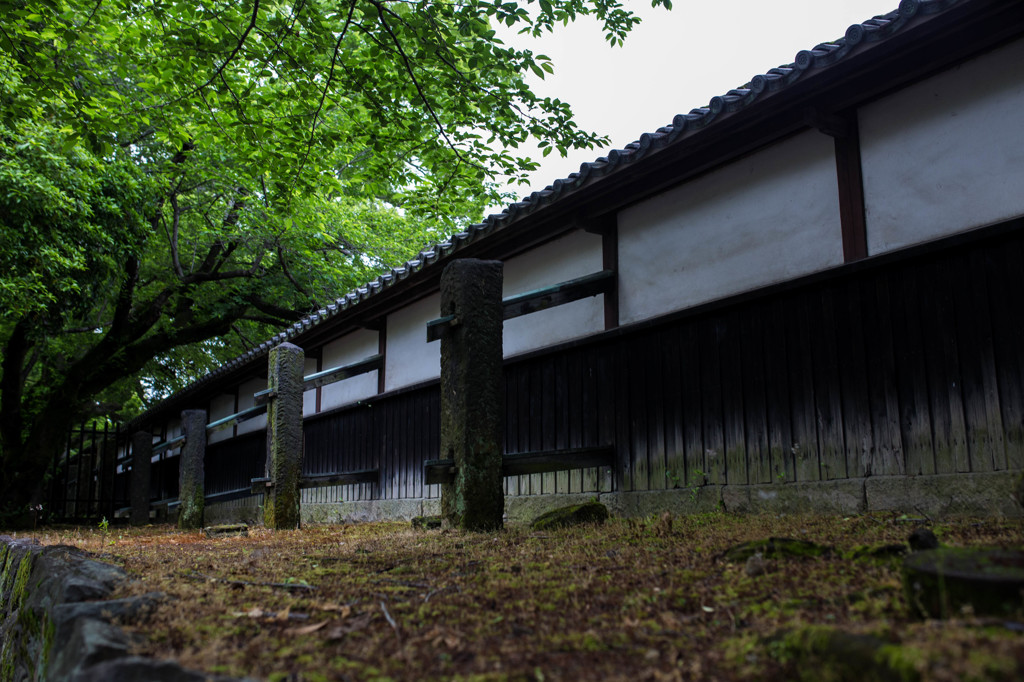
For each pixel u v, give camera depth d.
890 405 5.67
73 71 8.99
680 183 7.63
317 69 8.67
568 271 8.91
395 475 11.59
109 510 20.20
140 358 17.94
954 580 2.19
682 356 7.38
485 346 6.43
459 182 10.11
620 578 3.67
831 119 6.03
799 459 6.25
